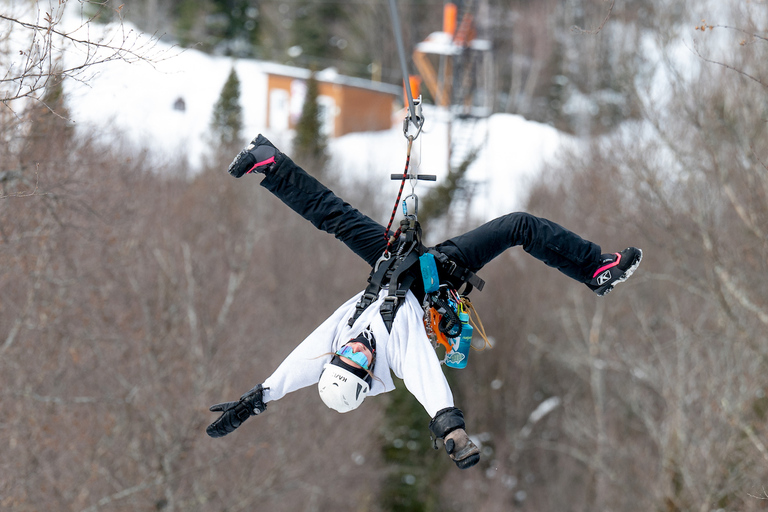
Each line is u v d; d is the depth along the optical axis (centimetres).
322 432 3725
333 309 4641
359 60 9425
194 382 3033
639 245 4462
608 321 4506
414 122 830
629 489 3888
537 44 8594
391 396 4881
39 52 1256
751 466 3130
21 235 2191
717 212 3169
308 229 4834
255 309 3794
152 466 2886
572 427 4528
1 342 2519
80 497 2612
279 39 9725
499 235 832
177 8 9212
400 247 825
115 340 2723
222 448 3072
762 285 3108
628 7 3391
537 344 5012
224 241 3784
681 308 4119
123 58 1054
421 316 796
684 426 3341
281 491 3338
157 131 4981
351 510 4291
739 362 3178
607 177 3369
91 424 2742
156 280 3256
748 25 2505
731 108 2792
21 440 2466
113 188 2764
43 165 2102
